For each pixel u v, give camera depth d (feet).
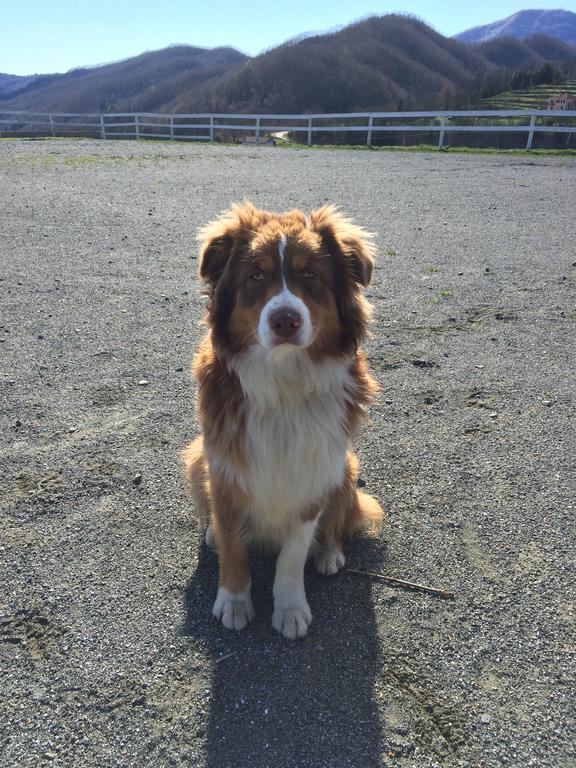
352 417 3.12
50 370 5.16
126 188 13.03
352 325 3.10
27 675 2.59
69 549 3.30
